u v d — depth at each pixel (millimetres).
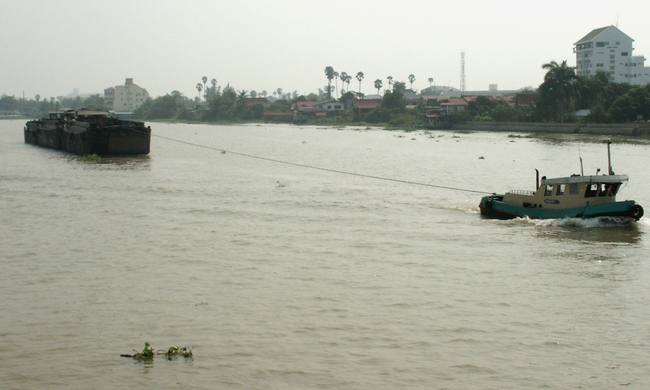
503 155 94625
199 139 146250
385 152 103438
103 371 21422
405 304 27234
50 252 35969
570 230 40625
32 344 23500
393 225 42906
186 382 20672
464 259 34250
